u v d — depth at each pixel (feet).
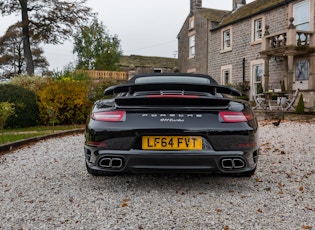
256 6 59.88
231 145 9.06
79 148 18.10
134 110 9.20
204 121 9.04
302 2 46.39
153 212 8.09
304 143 19.29
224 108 9.21
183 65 79.56
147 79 12.30
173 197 9.27
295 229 7.13
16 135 23.13
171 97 8.96
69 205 8.59
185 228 7.16
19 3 66.54
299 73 46.88
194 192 9.77
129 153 9.00
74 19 67.67
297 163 13.99
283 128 27.25
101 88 35.55
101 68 115.75
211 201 8.94
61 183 10.75
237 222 7.49
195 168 9.03
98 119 9.40
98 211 8.15
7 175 11.89
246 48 57.57
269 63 51.80
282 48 43.24
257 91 52.21
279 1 52.75
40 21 67.31
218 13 72.18
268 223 7.45
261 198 9.23
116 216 7.83
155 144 9.05
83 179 11.26
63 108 32.17
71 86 32.17
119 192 9.73
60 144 19.65
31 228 7.15
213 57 67.31
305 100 42.29
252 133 9.29
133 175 11.75
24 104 29.73
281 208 8.43
